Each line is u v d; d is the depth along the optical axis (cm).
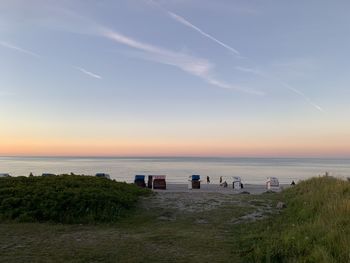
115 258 845
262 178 7831
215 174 9556
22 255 852
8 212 1271
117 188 1653
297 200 1519
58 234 1077
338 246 774
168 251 908
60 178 1731
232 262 828
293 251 827
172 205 1495
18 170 9619
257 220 1293
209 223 1256
